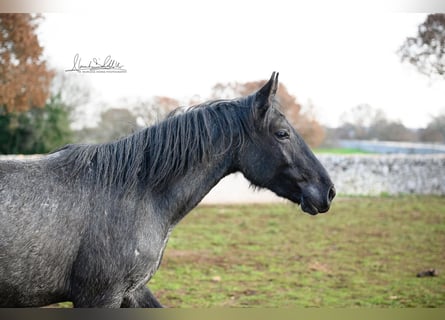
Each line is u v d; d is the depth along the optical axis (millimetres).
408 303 4426
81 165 2348
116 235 2270
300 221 8109
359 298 4562
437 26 8375
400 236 7219
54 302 2336
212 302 4371
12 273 2127
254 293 4668
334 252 6359
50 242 2178
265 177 2541
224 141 2490
